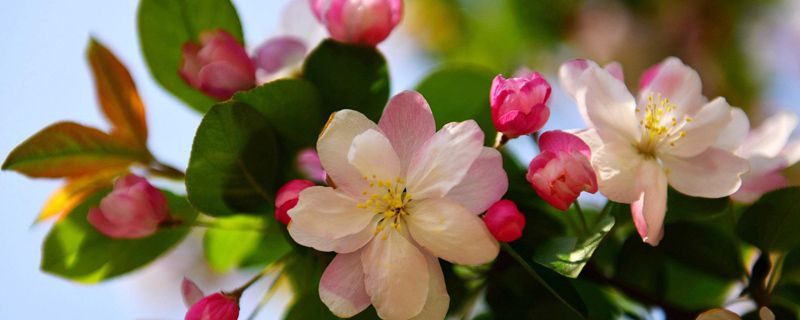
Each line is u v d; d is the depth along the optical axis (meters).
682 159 0.46
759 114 0.72
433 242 0.44
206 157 0.45
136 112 0.49
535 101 0.44
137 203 0.47
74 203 0.48
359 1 0.47
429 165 0.44
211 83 0.47
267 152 0.46
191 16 0.48
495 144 0.45
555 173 0.44
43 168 0.48
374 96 0.47
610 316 0.48
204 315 0.45
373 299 0.44
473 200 0.44
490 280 0.47
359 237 0.44
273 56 0.49
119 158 0.48
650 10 0.73
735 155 0.46
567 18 0.71
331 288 0.44
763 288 0.47
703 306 0.49
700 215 0.47
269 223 0.48
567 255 0.44
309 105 0.46
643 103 0.46
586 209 0.49
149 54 0.48
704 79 0.72
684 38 0.73
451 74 0.48
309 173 0.47
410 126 0.44
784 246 0.47
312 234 0.44
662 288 0.48
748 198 0.48
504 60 0.73
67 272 0.49
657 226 0.45
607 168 0.45
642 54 0.72
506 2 0.71
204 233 0.50
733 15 0.72
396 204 0.44
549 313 0.46
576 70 0.46
